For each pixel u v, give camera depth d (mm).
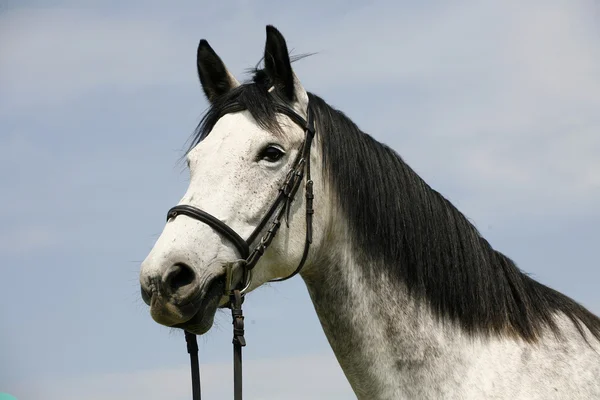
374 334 6293
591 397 5949
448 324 6293
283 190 6141
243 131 6172
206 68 7039
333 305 6449
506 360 6090
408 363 6207
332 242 6457
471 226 6680
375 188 6504
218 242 5801
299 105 6508
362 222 6438
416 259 6391
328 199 6480
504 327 6277
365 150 6629
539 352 6129
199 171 6051
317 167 6449
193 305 5578
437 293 6348
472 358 6172
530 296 6480
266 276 6199
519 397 5887
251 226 5977
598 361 6168
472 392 6020
